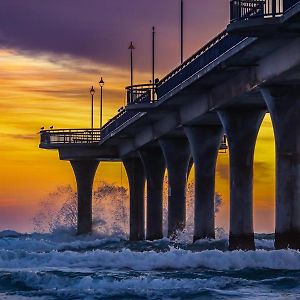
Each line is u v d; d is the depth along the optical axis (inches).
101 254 3710.6
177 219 6491.1
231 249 4889.3
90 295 2743.6
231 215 4904.0
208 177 5698.8
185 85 4904.0
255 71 4284.0
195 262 3560.5
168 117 6053.2
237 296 2701.8
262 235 7667.3
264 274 3284.9
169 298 2677.2
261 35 3730.3
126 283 2910.9
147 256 3644.2
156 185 7249.0
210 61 4488.2
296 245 4104.3
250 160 4899.1
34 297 2753.4
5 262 3688.5
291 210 4111.7
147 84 5654.5
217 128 5674.2
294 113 4138.8
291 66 3873.0
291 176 4121.6
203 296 2701.8
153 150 7224.4
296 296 2704.2
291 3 3543.3
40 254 3762.3
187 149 6476.4
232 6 3737.7
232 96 4643.2
